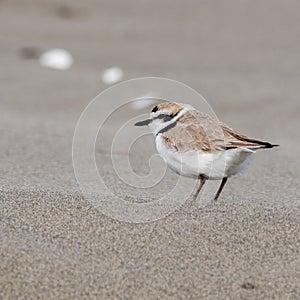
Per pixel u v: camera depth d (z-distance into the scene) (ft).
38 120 61.57
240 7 106.42
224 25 99.96
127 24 100.32
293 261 26.76
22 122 60.23
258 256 27.04
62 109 66.59
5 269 24.94
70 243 27.25
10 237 27.37
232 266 26.18
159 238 28.19
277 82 75.82
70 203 31.99
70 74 78.54
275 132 59.77
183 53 88.63
